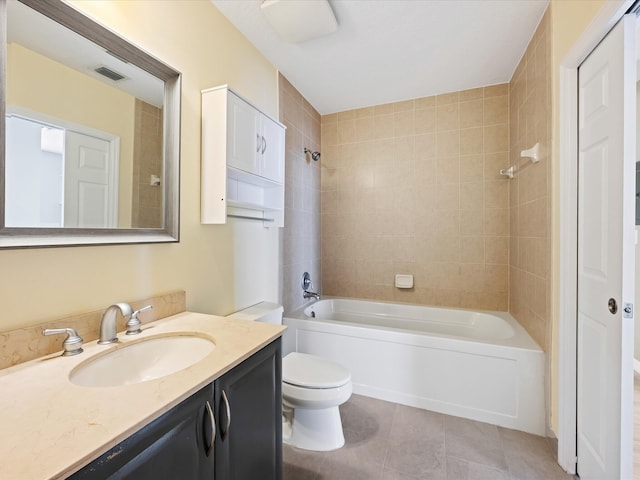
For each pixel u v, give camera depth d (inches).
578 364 57.7
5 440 21.9
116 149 46.1
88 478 21.2
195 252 62.4
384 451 63.9
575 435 58.0
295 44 81.7
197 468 31.4
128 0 48.7
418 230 116.1
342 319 121.2
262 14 70.6
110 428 23.4
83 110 41.9
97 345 40.4
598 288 51.0
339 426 67.1
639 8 43.0
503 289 105.2
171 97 55.1
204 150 62.4
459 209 110.6
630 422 44.9
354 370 88.5
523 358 71.0
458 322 106.7
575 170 58.2
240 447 38.5
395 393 83.4
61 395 28.2
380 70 95.3
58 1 38.5
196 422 31.3
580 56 54.9
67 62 40.1
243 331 46.6
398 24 73.7
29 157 36.0
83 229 41.4
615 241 46.2
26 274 36.6
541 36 71.6
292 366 69.3
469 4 67.3
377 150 121.6
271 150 77.4
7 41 34.3
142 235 49.9
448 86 106.4
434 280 114.0
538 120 73.7
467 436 68.9
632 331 44.7
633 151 44.0
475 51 85.2
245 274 79.8
